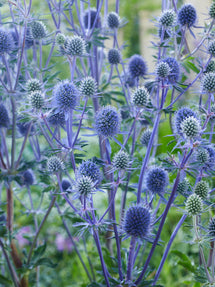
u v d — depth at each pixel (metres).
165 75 0.41
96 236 0.39
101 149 0.46
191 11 0.46
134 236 0.39
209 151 0.42
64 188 0.49
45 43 0.48
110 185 0.41
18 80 0.46
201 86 0.41
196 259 0.49
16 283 0.47
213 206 0.42
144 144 0.50
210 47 0.42
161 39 0.45
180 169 0.38
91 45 0.50
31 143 0.50
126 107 0.49
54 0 0.49
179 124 0.40
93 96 0.41
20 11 0.44
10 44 0.45
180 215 0.48
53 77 0.45
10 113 0.49
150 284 0.40
